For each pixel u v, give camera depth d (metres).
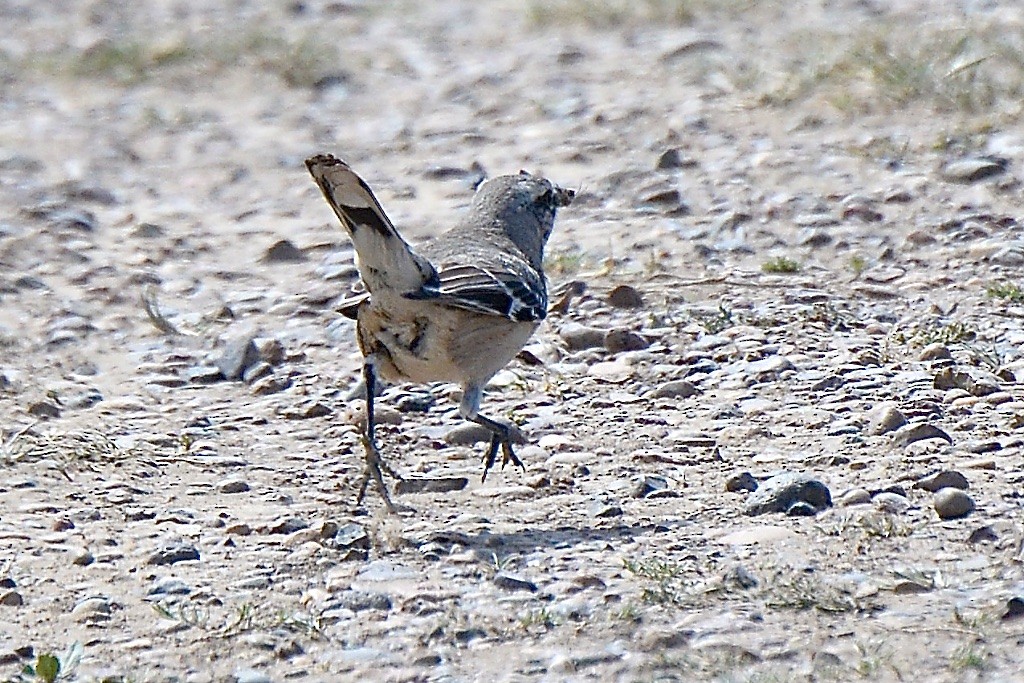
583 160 18.75
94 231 17.19
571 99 21.41
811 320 13.41
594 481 10.56
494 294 9.98
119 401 12.58
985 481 10.02
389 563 9.31
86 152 20.62
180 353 13.65
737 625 8.30
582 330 13.28
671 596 8.65
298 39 25.89
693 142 18.78
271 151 20.53
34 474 10.93
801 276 14.59
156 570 9.37
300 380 12.96
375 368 10.27
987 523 9.36
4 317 14.45
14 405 12.46
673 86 21.44
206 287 15.34
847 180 16.94
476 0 29.73
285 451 11.51
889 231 15.55
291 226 17.34
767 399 11.91
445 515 10.09
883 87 19.34
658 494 10.23
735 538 9.45
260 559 9.50
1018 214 15.67
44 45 27.23
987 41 20.64
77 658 8.28
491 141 20.06
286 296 14.88
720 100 20.27
